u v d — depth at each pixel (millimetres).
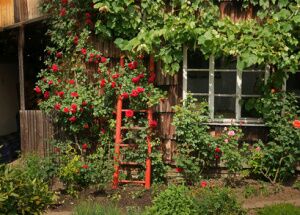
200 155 6184
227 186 5941
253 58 5547
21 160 6344
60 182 6000
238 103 6113
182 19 5719
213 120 6148
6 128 8828
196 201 4633
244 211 4703
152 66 6059
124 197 5648
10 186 3805
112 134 6305
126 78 6078
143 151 6105
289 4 5758
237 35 5852
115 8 5816
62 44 6234
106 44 6230
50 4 6324
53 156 6051
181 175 6250
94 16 6160
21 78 6625
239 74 6066
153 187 5996
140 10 5992
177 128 6000
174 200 4461
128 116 6016
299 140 5820
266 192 5707
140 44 5789
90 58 6191
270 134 5980
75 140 6371
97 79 6273
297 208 4863
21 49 6629
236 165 5957
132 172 6312
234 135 6031
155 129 6246
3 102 8719
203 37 5660
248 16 5938
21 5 6840
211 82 6113
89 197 5645
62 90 6270
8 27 6520
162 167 6184
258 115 6180
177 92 6176
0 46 8398
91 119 6289
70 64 6301
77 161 5812
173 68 5926
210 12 5809
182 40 5805
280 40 5633
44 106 6273
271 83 5957
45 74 6391
